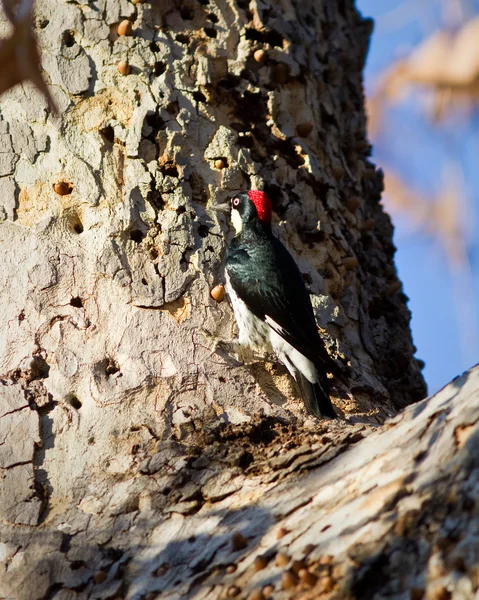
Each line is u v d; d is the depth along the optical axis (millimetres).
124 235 10969
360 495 7879
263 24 13297
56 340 10266
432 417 8180
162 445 9445
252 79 12891
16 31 5578
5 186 11133
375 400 11570
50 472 9453
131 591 8117
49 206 11047
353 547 7270
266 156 12711
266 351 11312
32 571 8469
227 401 10227
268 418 10047
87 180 11188
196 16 12938
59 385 10008
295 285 11578
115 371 10164
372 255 14188
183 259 11109
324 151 13594
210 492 8891
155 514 8805
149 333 10445
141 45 12156
